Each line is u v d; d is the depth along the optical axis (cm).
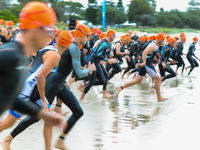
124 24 6625
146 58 927
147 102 939
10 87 197
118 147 557
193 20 8744
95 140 588
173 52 1638
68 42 487
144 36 1416
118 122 714
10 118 449
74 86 1155
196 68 1952
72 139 589
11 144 545
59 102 719
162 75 1212
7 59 193
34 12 213
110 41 934
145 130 662
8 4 4178
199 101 971
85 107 846
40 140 571
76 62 529
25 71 207
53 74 505
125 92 1090
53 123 232
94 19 5125
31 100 450
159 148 562
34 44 217
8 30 1110
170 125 705
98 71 956
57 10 4994
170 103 935
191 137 629
